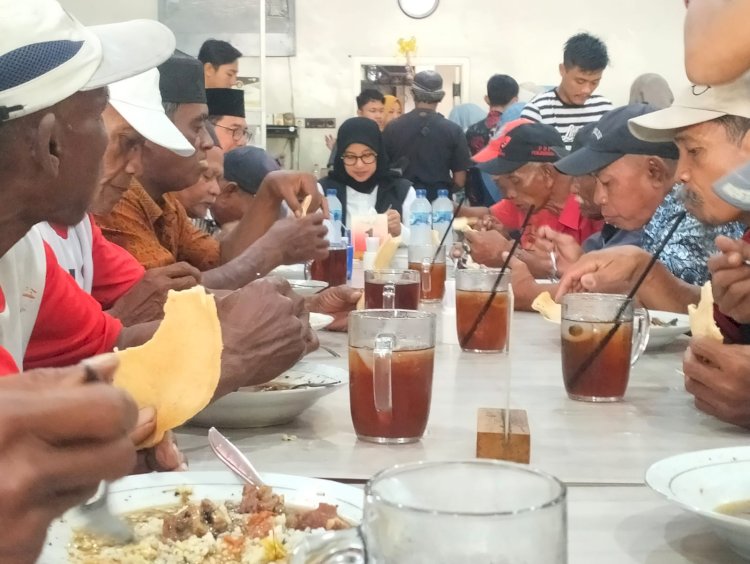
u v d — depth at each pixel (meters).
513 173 3.46
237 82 5.42
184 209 2.88
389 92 6.07
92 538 0.78
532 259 2.89
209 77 4.68
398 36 6.05
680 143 1.72
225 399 1.15
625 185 2.46
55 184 0.89
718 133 1.66
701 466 0.89
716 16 1.57
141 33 1.09
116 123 1.80
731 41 1.56
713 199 1.71
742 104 1.64
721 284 1.46
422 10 6.01
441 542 0.50
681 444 1.13
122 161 1.82
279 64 6.02
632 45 6.03
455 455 1.08
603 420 1.25
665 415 1.28
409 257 2.64
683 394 1.42
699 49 1.60
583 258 2.01
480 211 4.22
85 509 0.81
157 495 0.88
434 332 1.16
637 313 1.46
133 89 1.86
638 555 0.77
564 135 4.48
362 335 1.14
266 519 0.82
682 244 2.43
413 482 0.56
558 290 2.03
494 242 2.95
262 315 1.19
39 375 0.53
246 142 4.54
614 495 0.93
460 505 0.55
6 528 0.49
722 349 1.22
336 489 0.89
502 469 0.56
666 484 0.83
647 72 6.05
